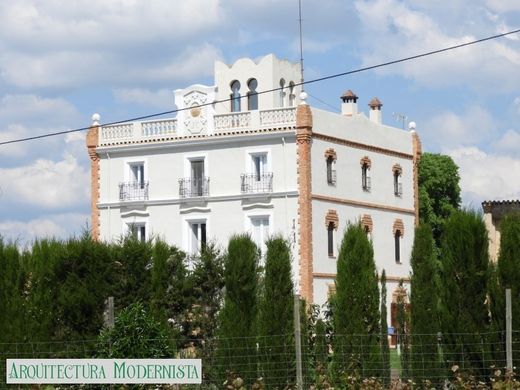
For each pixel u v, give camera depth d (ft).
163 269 153.17
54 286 143.95
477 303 131.03
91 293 144.66
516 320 127.75
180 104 266.36
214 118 262.26
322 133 258.37
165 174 267.39
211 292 163.02
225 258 154.92
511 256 129.29
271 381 134.62
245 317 140.77
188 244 263.49
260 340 138.10
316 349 139.74
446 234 133.28
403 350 136.15
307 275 249.96
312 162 254.47
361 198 272.31
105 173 273.95
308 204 251.80
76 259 144.87
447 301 131.95
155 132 268.82
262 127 256.73
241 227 258.16
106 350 122.52
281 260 141.69
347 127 268.62
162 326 141.28
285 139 254.06
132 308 124.36
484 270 131.64
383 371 137.59
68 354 136.98
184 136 264.72
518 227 129.90
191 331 159.02
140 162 270.26
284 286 141.08
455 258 131.95
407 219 291.79
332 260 259.39
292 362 137.49
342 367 136.15
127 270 150.51
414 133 298.56
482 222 132.67
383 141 283.59
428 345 134.41
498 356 127.54
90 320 144.15
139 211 269.44
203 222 263.08
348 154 268.21
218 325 152.25
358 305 139.44
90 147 274.98
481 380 128.98
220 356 137.08
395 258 285.23
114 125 273.13
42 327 141.59
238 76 297.33
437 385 132.67
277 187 254.47
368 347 138.00
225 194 259.80
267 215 255.50
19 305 140.77
